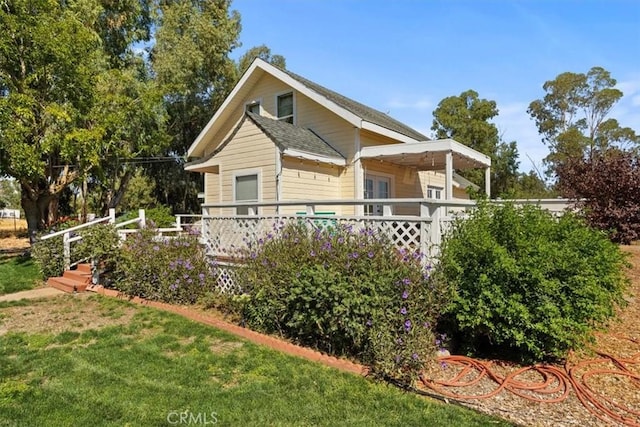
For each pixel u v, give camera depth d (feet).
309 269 15.15
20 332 17.79
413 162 41.47
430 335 13.21
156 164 87.15
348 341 14.19
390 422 9.82
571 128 112.06
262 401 10.84
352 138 36.60
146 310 21.02
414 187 47.14
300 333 15.34
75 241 31.27
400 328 13.12
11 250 51.83
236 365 13.43
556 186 43.32
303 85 37.99
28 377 12.69
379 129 36.35
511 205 15.34
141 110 48.19
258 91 43.91
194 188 90.43
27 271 33.88
